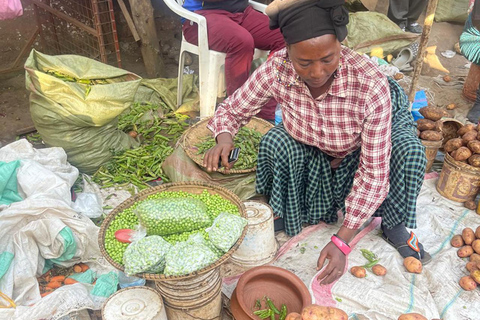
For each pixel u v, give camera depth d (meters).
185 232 1.89
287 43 1.63
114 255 1.79
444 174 2.92
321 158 2.39
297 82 1.98
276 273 2.08
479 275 2.21
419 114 3.61
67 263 2.28
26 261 2.08
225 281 2.32
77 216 2.27
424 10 6.57
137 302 1.85
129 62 4.96
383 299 2.14
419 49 3.64
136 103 3.86
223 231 1.75
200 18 3.41
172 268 1.64
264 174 2.51
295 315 1.83
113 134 3.22
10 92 4.25
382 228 2.58
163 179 3.09
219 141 2.24
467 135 2.85
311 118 2.12
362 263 2.39
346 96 1.93
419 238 2.62
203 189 2.16
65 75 2.97
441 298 2.19
